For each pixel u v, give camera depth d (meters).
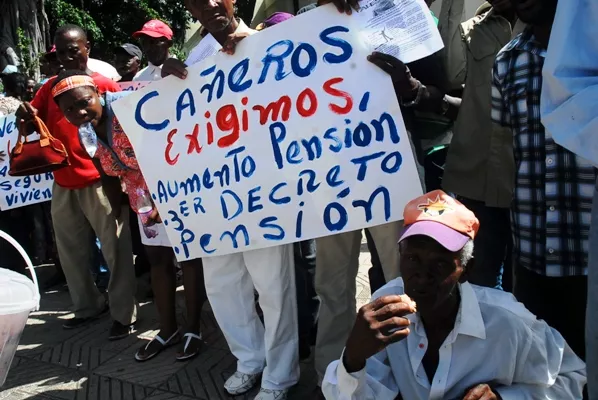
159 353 3.38
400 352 1.66
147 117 2.77
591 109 1.25
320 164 2.38
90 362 3.35
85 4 15.59
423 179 2.49
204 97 2.62
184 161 2.71
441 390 1.59
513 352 1.54
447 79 2.43
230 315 2.86
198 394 2.91
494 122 2.28
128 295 3.65
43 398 2.96
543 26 1.83
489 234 2.60
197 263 3.24
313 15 2.30
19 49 11.88
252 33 2.65
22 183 4.53
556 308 2.14
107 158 3.12
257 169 2.52
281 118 2.43
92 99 2.96
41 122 3.47
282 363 2.72
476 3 4.04
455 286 1.55
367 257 4.86
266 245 2.55
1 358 2.08
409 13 2.16
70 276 3.85
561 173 1.92
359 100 2.27
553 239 1.96
